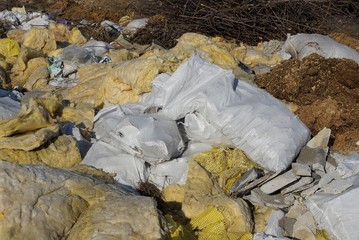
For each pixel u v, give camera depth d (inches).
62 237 135.9
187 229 166.2
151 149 189.6
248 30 406.3
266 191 184.7
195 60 211.8
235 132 192.1
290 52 327.0
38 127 192.4
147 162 195.3
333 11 474.3
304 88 253.8
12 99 255.8
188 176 186.4
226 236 166.4
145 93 234.8
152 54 272.5
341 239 167.6
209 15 411.2
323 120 224.5
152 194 185.5
